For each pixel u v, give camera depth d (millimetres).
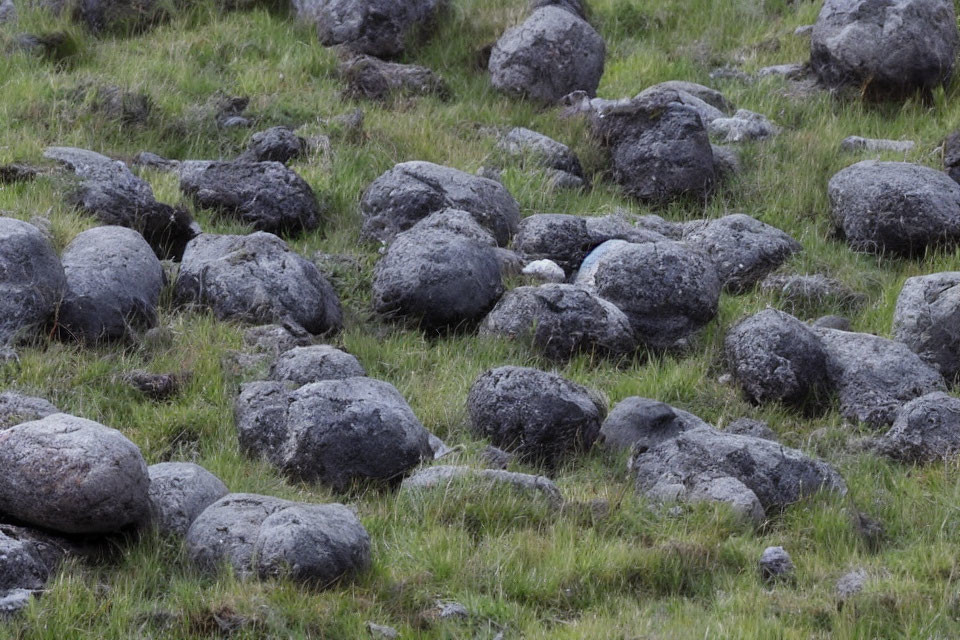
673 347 38625
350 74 54281
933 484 31266
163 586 24219
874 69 54344
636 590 25859
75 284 34000
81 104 48531
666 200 48156
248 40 56406
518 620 24156
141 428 30969
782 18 64875
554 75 54969
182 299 36594
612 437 32281
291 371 32438
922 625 24578
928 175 44812
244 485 28328
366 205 43656
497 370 32469
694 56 61312
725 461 30141
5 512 24578
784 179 49000
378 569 24938
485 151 49656
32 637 21688
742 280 42688
